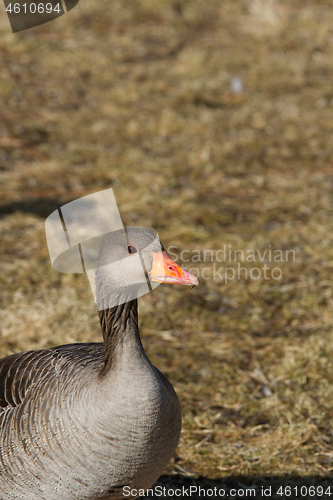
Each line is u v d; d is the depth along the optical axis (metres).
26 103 13.72
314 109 13.92
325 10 18.97
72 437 3.76
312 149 12.45
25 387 4.16
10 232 9.48
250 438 5.97
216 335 7.61
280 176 11.48
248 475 5.53
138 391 3.75
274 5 19.28
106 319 3.93
